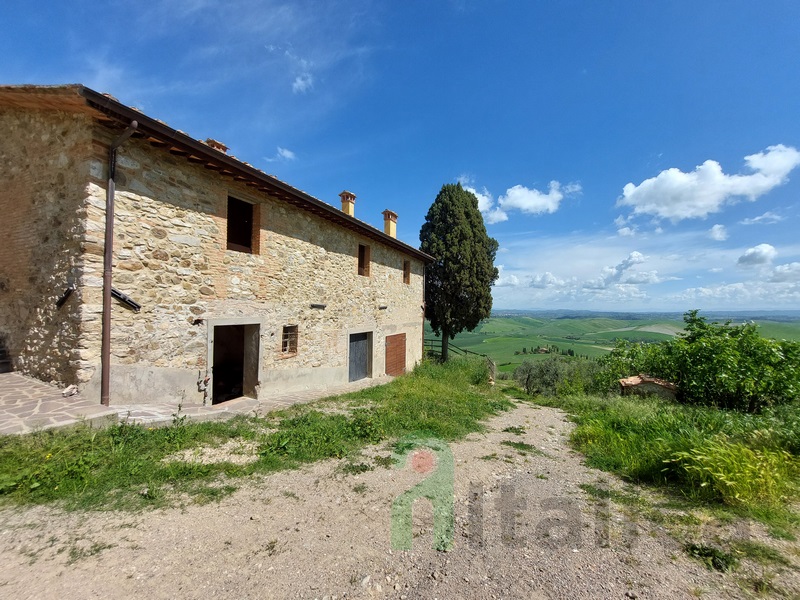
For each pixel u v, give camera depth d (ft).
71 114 17.19
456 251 56.44
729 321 31.01
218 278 21.90
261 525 9.95
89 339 16.26
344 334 33.88
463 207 58.80
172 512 10.12
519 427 23.39
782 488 12.82
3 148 20.40
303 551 9.02
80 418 14.21
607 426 22.17
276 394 26.17
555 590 8.03
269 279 25.45
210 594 7.37
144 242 18.25
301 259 28.48
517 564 8.95
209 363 21.33
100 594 7.06
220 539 9.18
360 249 38.42
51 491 10.25
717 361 27.84
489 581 8.30
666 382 31.37
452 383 38.73
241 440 16.03
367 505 11.53
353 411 22.65
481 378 42.91
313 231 29.81
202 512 10.28
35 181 18.71
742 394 26.76
